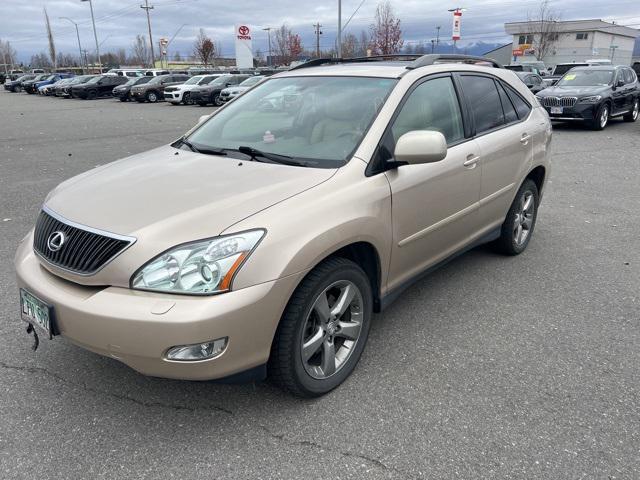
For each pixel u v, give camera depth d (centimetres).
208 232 243
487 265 481
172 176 301
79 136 1455
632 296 420
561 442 259
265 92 395
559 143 1224
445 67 391
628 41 8256
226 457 251
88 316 239
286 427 270
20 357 330
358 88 352
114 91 3300
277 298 247
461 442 260
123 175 312
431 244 362
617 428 269
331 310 291
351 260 312
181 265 236
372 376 313
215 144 358
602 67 1569
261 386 303
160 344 230
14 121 1936
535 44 6769
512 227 480
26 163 1016
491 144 410
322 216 268
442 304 405
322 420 275
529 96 500
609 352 339
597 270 472
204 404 288
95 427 270
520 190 475
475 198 399
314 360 295
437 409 284
